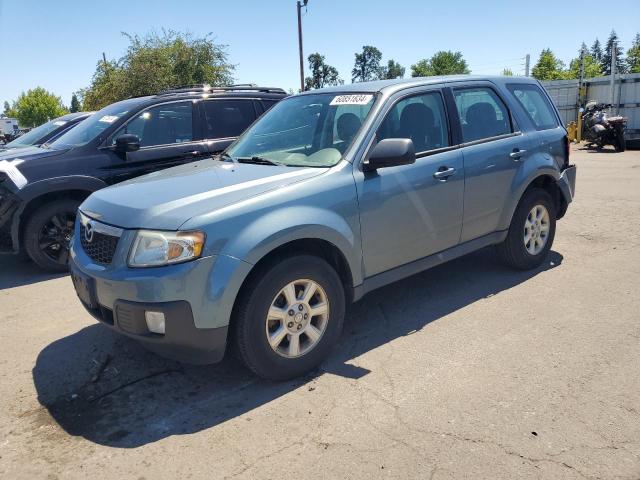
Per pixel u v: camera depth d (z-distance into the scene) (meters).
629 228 6.64
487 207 4.56
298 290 3.39
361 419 2.94
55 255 6.07
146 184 3.68
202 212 3.05
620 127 15.71
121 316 3.07
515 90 5.09
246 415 3.05
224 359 3.73
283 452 2.70
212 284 2.97
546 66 66.12
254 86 7.70
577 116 20.42
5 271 6.31
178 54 23.09
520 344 3.70
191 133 6.82
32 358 3.91
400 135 3.98
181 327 2.97
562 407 2.94
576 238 6.32
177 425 2.99
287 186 3.37
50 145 6.69
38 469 2.67
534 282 4.89
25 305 5.06
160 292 2.93
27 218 5.86
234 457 2.69
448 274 5.23
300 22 25.17
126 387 3.44
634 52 63.75
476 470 2.48
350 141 3.79
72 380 3.56
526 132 4.96
